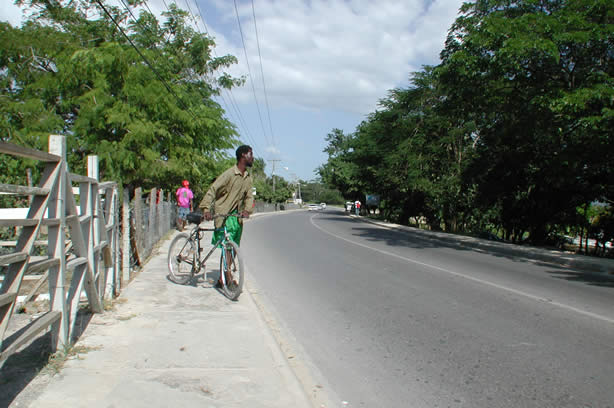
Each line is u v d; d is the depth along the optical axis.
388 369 4.30
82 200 4.88
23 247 3.32
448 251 15.45
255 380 3.70
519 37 13.67
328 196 172.75
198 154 20.27
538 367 4.36
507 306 6.86
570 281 9.70
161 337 4.66
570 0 14.16
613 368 4.35
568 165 16.94
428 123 31.36
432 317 6.14
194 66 25.78
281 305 6.77
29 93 16.45
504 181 23.45
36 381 3.50
